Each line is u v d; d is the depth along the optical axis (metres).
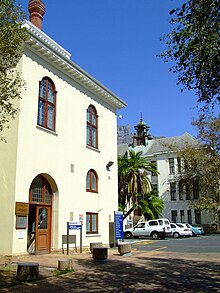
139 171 36.97
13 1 11.09
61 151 18.20
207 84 7.94
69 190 18.55
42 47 16.89
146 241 28.66
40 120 17.06
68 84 19.62
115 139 24.64
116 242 22.44
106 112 23.83
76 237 18.59
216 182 39.56
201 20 7.39
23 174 15.12
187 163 42.66
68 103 19.39
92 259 15.08
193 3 7.52
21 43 12.07
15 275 10.96
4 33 10.87
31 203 16.12
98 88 22.05
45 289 9.27
